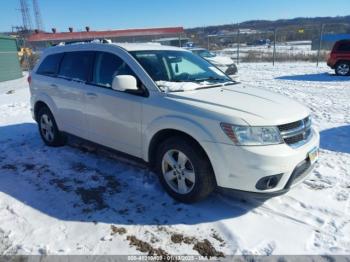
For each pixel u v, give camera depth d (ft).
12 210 11.46
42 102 17.93
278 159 9.88
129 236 9.97
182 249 9.41
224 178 10.35
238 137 9.95
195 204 11.66
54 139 17.74
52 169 15.01
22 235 10.03
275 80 45.01
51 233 10.12
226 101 11.16
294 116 10.85
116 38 125.70
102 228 10.37
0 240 9.80
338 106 27.30
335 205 11.45
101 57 14.32
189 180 11.32
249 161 9.86
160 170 12.14
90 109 14.48
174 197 11.93
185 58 14.84
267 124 10.09
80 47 15.75
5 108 30.07
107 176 14.10
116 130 13.50
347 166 14.74
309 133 11.64
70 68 15.99
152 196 12.29
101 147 14.67
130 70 12.94
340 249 9.21
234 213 11.08
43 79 17.53
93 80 14.48
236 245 9.51
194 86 12.53
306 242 9.55
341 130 20.29
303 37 109.81
